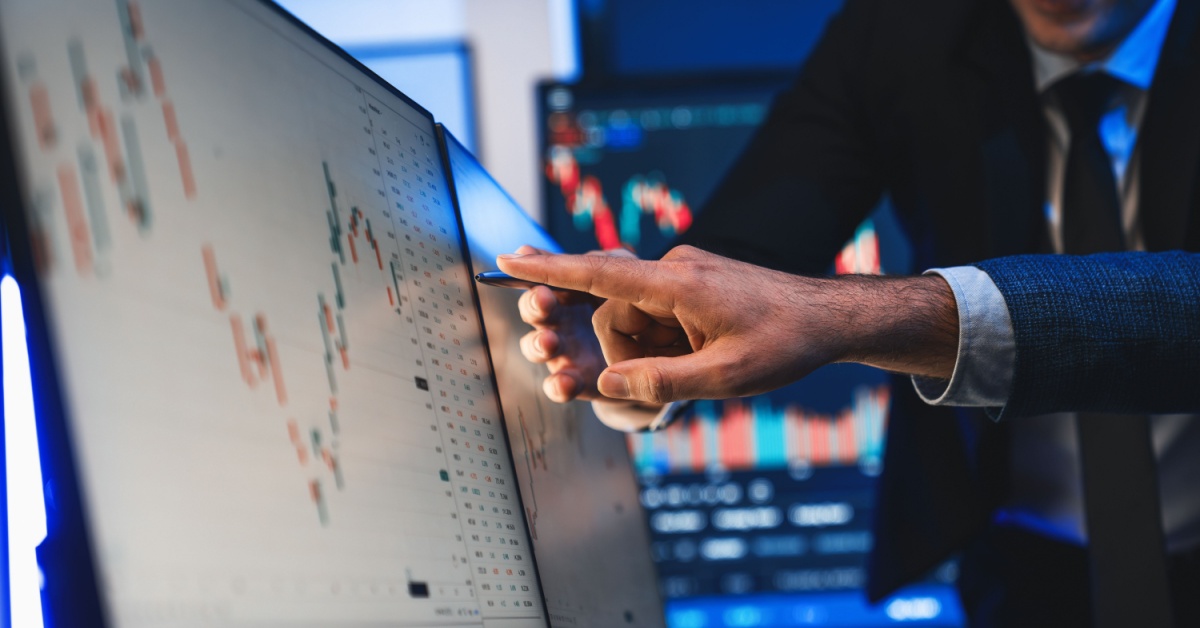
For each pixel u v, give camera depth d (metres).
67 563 0.28
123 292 0.31
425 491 0.44
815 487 1.97
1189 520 0.82
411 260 0.50
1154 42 0.80
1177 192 0.77
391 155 0.52
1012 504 0.91
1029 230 0.85
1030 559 0.92
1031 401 0.59
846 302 0.55
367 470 0.41
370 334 0.44
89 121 0.32
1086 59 0.81
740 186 0.97
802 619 1.92
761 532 1.96
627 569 0.79
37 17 0.31
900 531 0.94
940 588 1.88
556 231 2.02
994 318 0.57
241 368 0.36
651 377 0.49
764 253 0.90
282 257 0.39
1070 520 0.88
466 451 0.49
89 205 0.31
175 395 0.32
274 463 0.36
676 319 0.59
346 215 0.45
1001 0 0.88
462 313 0.54
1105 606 0.76
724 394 0.52
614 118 2.05
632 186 2.04
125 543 0.29
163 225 0.34
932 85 0.90
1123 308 0.59
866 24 0.98
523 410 0.62
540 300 0.64
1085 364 0.58
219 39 0.39
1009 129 0.85
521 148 2.12
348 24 2.13
